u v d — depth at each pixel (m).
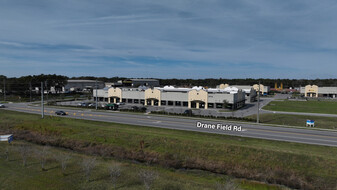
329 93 131.88
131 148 35.44
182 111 68.25
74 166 27.89
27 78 128.38
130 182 23.69
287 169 27.64
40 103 90.19
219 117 55.47
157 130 42.53
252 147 32.16
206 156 31.69
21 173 25.09
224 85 129.50
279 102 100.31
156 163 31.09
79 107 76.06
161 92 81.69
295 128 44.53
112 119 53.44
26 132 45.22
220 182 25.16
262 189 23.95
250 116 60.34
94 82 168.62
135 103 87.19
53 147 37.50
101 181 23.62
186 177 26.61
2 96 114.31
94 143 38.06
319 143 33.75
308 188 24.45
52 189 21.45
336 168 26.52
